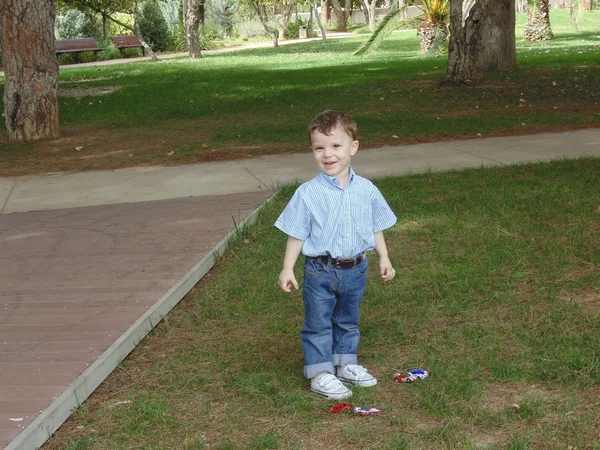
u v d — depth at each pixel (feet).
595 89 53.11
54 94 43.55
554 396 11.81
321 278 12.23
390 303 16.01
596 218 21.16
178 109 53.72
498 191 24.75
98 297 16.80
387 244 20.03
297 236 12.19
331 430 11.15
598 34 126.41
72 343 14.19
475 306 15.58
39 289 17.63
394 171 29.37
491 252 18.70
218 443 10.93
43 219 24.80
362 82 66.39
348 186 12.14
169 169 32.76
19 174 33.55
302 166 31.53
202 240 20.93
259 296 16.63
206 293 17.12
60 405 11.60
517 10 197.88
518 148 32.94
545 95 51.47
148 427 11.37
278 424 11.35
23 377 12.76
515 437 10.61
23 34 42.37
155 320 15.48
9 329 15.14
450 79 60.39
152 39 146.41
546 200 23.21
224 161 33.81
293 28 175.73
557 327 14.29
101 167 34.14
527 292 16.22
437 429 10.93
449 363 13.09
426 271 17.60
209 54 132.36
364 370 12.62
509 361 12.95
